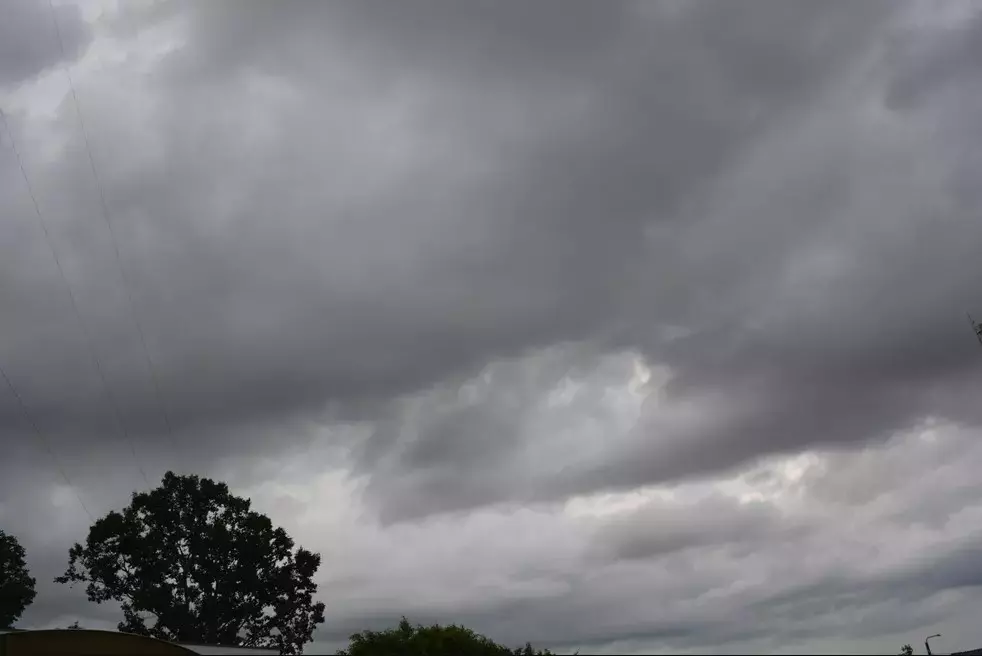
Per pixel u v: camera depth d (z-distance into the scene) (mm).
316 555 82375
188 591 79000
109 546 78375
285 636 80312
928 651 87125
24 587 76125
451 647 56875
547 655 59125
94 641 26906
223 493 82375
